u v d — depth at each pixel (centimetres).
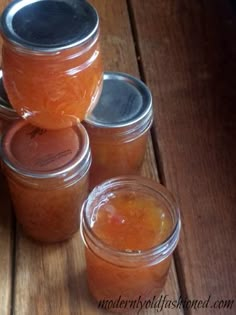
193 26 45
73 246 32
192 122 38
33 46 27
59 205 31
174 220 28
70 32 28
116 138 32
